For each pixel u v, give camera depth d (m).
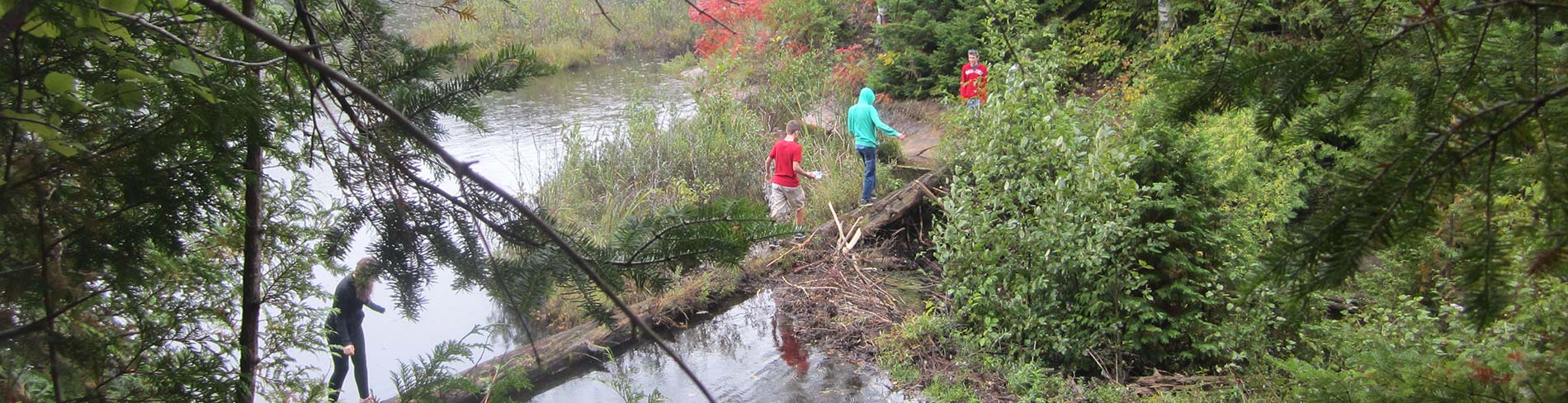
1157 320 7.16
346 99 2.31
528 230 2.04
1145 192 7.12
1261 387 6.28
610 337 8.38
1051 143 7.67
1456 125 2.18
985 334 7.66
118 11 1.73
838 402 7.33
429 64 2.50
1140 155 7.00
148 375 2.57
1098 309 7.11
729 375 7.93
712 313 9.26
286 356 3.68
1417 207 2.14
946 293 8.70
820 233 10.78
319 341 3.92
